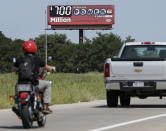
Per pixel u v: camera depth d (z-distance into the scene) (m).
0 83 83.56
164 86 47.94
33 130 30.97
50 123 35.16
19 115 31.30
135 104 54.75
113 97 49.25
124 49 51.72
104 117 39.03
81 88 74.38
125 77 48.25
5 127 32.91
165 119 37.16
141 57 51.44
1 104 50.31
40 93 32.91
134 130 30.53
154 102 58.06
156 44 51.31
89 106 51.44
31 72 31.80
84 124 34.22
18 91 30.97
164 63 47.94
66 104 54.94
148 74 48.06
